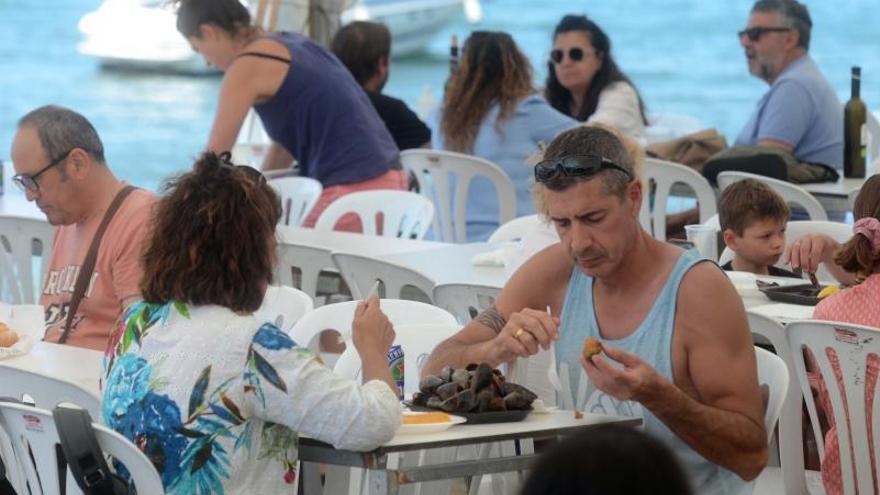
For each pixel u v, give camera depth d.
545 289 5.20
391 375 4.70
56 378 5.04
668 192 10.49
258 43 10.55
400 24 40.59
